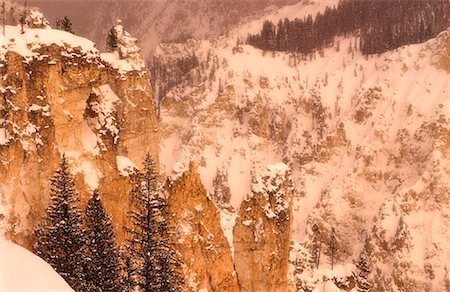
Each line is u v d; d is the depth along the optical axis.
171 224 48.88
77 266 39.81
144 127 63.47
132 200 56.06
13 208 44.28
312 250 145.38
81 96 52.69
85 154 52.19
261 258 53.47
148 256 39.62
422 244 168.75
